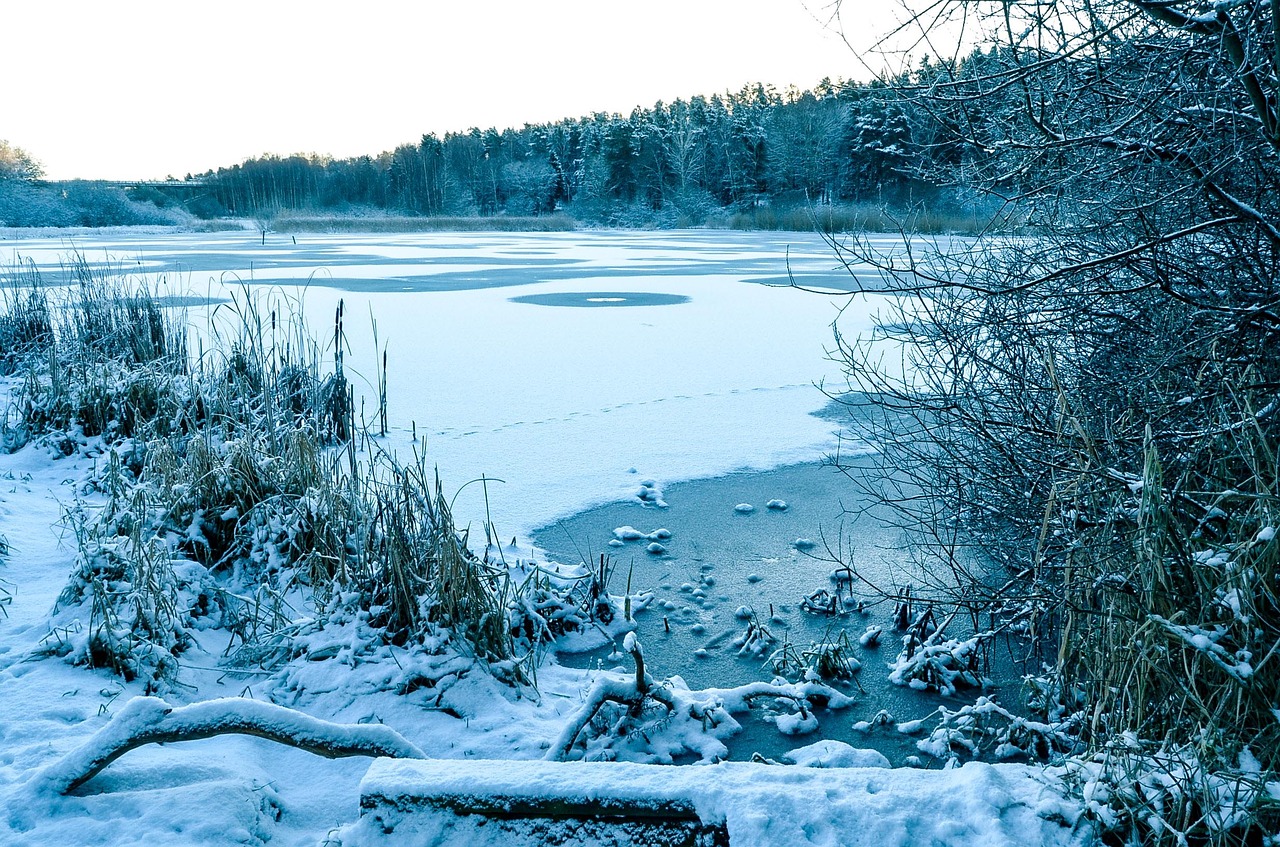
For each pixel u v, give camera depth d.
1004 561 4.57
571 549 5.85
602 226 88.06
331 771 3.23
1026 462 4.19
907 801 2.51
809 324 14.91
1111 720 3.04
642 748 3.57
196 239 51.44
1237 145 3.34
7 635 4.21
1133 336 4.20
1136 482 3.16
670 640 4.73
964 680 4.21
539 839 2.43
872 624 4.89
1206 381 3.51
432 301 17.94
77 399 7.91
